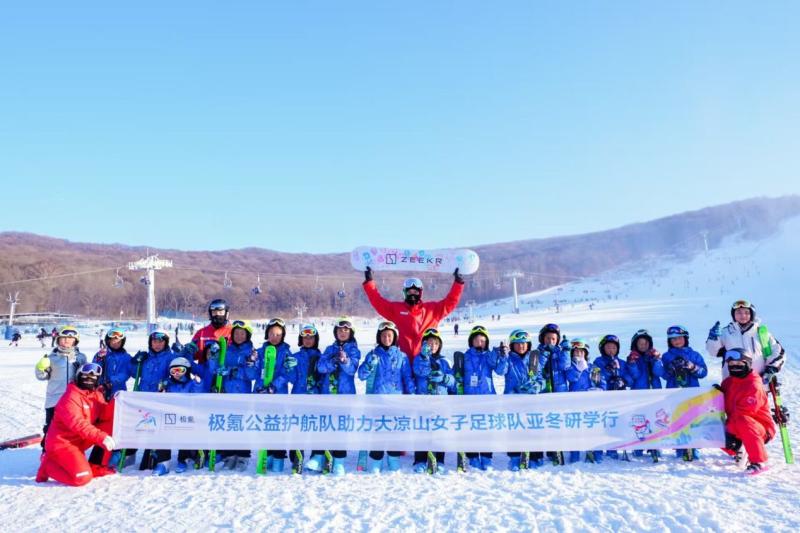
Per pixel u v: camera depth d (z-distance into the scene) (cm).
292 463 707
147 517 539
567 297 10356
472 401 702
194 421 702
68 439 662
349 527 502
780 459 698
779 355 708
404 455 782
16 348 3678
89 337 4653
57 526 521
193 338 773
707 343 766
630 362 768
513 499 569
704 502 540
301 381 729
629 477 640
